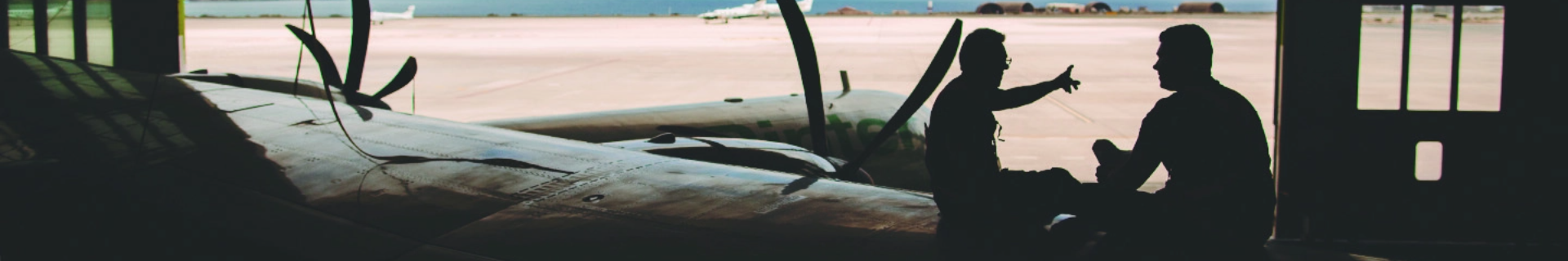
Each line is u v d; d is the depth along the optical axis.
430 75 31.42
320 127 6.43
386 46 49.19
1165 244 2.92
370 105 7.88
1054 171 3.11
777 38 57.53
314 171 5.08
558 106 22.73
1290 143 7.42
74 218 4.29
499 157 5.30
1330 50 7.21
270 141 5.96
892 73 32.50
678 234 3.68
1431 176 10.94
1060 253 3.20
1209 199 2.81
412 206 4.32
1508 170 7.28
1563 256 7.17
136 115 6.85
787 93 25.84
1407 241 7.47
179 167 5.23
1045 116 19.55
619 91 26.12
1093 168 13.88
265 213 4.28
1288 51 7.28
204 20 93.50
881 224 3.65
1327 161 7.40
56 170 5.14
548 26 81.69
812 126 4.38
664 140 7.38
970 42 3.07
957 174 3.17
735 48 46.66
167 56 12.41
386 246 3.72
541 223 3.95
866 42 52.78
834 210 3.90
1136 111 20.50
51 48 12.70
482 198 4.39
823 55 41.62
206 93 7.93
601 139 10.51
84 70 8.72
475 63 36.94
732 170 4.82
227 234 3.99
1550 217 7.27
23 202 4.54
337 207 4.33
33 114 6.73
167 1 12.26
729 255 3.39
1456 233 7.43
